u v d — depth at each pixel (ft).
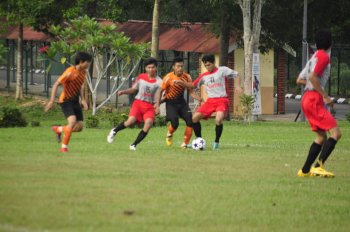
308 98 117.91
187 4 350.84
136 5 341.82
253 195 101.35
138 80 148.87
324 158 119.03
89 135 190.49
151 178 110.73
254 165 130.52
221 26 324.80
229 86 343.87
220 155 143.23
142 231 80.02
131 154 139.33
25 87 409.69
